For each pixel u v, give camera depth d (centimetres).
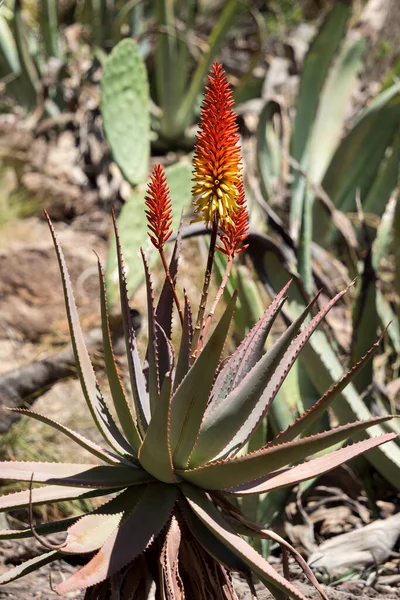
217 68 194
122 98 329
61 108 758
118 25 789
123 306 211
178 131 737
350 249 394
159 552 200
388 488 313
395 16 739
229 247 204
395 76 498
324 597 193
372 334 302
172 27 705
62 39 855
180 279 491
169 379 186
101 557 188
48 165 670
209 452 201
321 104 552
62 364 330
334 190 497
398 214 342
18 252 483
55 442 329
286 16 948
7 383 320
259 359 211
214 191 196
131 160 326
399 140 491
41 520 292
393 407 304
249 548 190
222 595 204
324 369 285
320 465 202
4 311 461
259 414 210
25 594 252
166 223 203
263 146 471
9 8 763
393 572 273
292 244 302
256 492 201
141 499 200
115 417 337
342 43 515
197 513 196
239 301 295
